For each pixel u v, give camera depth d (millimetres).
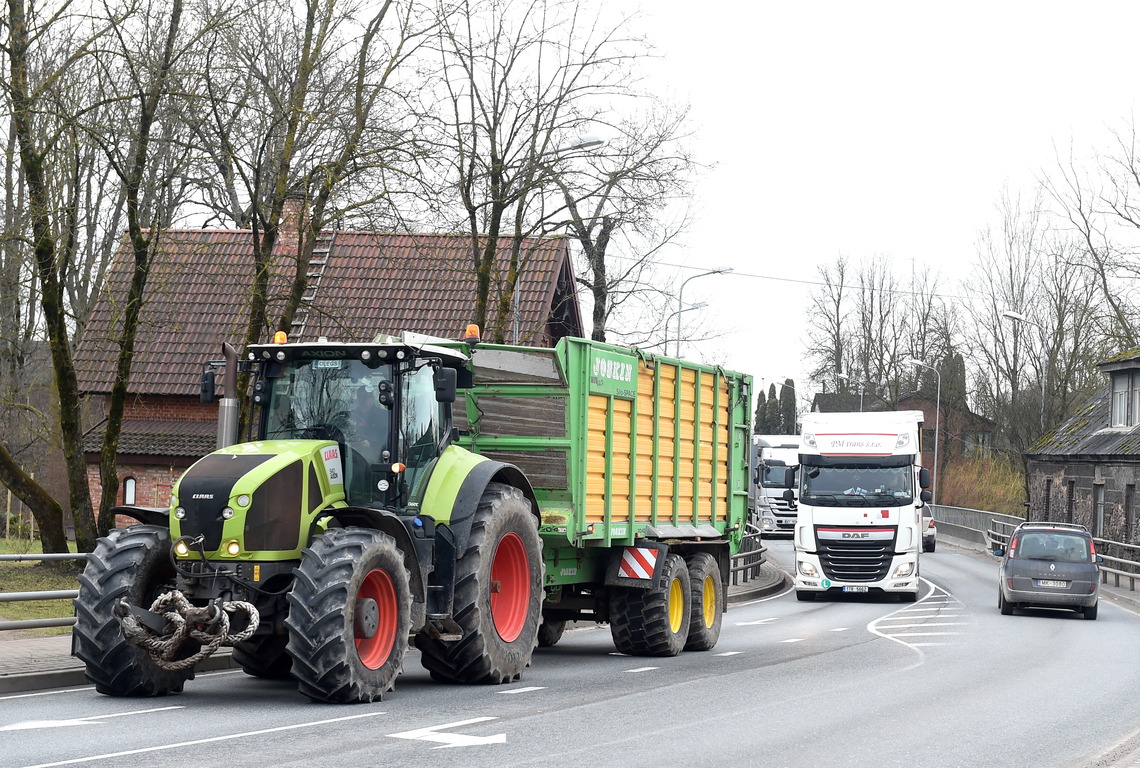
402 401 12023
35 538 31891
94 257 34062
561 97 23391
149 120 19031
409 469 12094
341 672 10508
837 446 28875
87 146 20375
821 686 13016
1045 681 13969
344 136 20344
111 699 10992
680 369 16906
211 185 20750
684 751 8805
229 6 19109
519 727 9672
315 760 8023
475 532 12305
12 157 19000
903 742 9578
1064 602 24391
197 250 22141
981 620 23578
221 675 13250
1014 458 59500
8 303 28969
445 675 12477
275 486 11000
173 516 11000
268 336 21531
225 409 12805
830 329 86875
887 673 14398
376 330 32656
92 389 33250
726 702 11555
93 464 33500
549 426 14164
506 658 12625
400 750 8461
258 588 10883
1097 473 43094
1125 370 42656
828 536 28484
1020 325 56500
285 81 20547
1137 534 38969
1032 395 55531
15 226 20500
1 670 11812
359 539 10875
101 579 10891
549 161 23297
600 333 29797
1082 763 8844
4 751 8250
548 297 33156
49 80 18172
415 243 21969
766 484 56844
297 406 12070
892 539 28250
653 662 15406
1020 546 25125
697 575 17141
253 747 8508
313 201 20625
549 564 14500
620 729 9711
